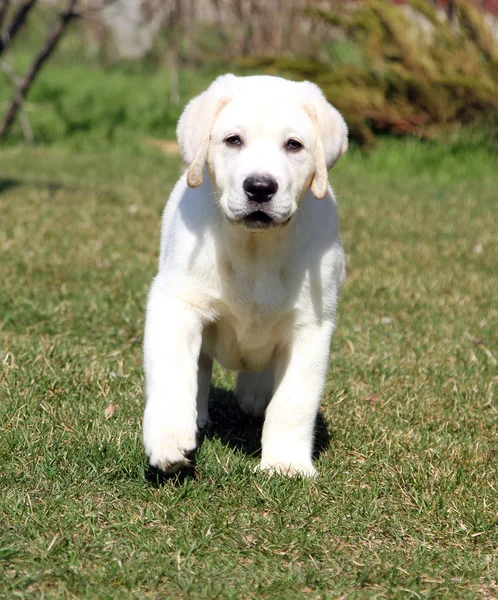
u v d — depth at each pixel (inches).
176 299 225.0
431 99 829.8
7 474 211.9
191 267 222.7
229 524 199.3
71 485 210.7
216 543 192.7
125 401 261.7
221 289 223.5
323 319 230.2
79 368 285.7
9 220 511.5
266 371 271.7
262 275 222.7
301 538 195.8
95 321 343.3
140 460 221.9
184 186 245.1
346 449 249.1
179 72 1120.8
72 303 362.9
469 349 344.5
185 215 228.4
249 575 180.7
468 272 466.3
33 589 169.2
